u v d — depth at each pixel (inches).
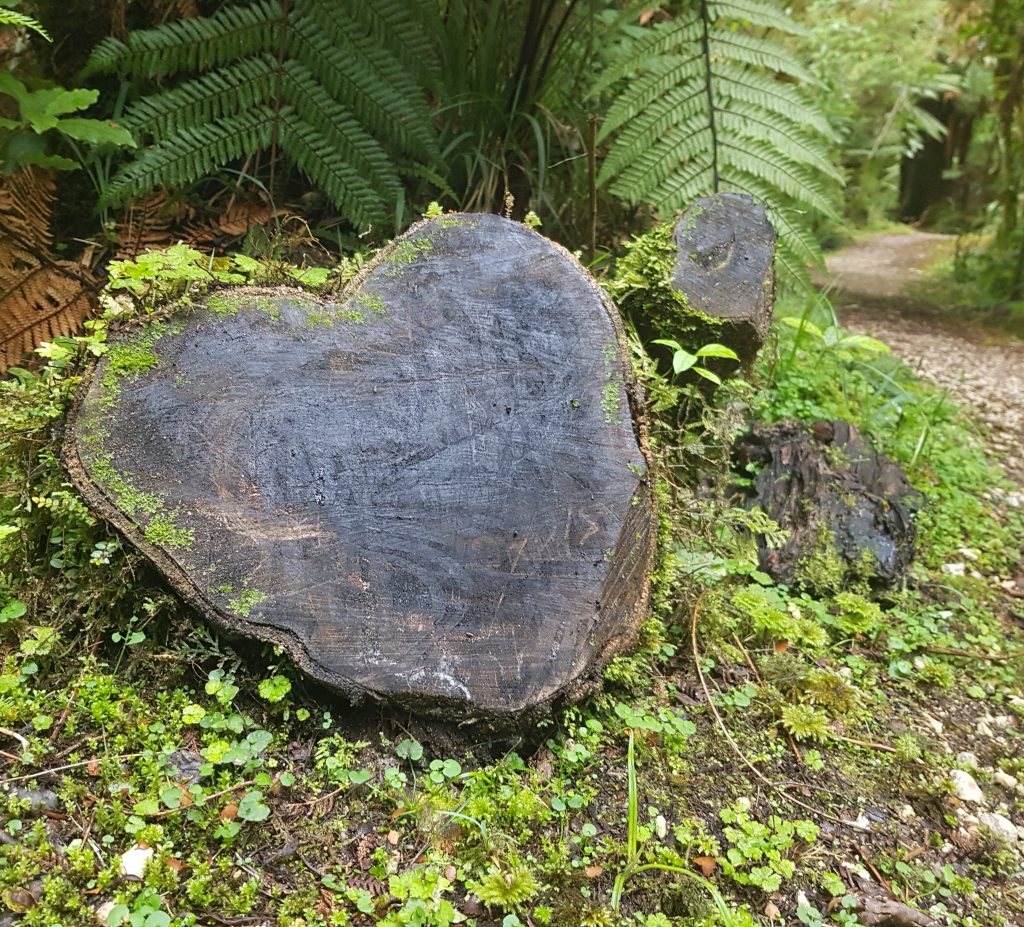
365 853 67.7
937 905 75.8
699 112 157.6
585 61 153.4
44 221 106.1
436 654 74.6
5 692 70.4
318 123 119.5
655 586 92.9
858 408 164.4
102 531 76.6
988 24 359.6
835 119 357.1
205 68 129.3
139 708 72.0
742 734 89.0
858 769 89.0
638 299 114.3
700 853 74.1
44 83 111.8
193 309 79.5
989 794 90.5
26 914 56.9
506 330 85.6
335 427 79.0
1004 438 198.8
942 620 121.2
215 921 60.4
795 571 115.6
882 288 386.9
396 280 85.7
